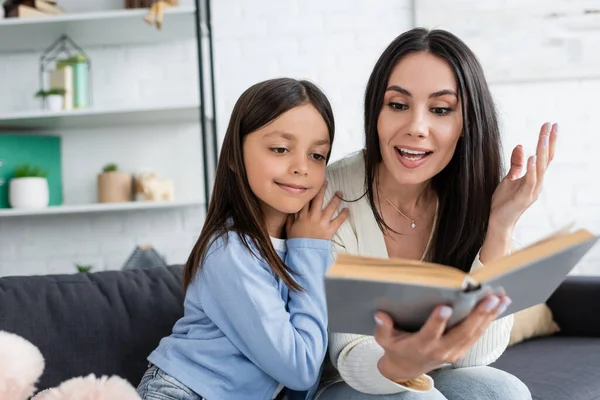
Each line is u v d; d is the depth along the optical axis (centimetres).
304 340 113
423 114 114
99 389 89
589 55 275
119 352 145
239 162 122
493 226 118
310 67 289
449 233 127
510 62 278
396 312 90
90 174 297
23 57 299
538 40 277
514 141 280
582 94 278
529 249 86
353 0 288
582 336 223
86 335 145
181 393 117
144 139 296
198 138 295
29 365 93
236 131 122
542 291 97
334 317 93
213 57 274
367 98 123
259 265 117
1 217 297
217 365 118
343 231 127
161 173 296
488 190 122
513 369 178
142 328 149
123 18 264
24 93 298
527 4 277
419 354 92
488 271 84
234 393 118
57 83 277
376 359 108
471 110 117
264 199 120
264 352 113
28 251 297
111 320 148
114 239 296
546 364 180
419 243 131
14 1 274
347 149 287
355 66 288
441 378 122
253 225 120
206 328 122
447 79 114
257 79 291
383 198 130
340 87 288
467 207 122
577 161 278
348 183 130
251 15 291
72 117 274
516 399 113
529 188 114
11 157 286
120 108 264
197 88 294
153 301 153
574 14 275
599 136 278
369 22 287
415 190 127
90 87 296
